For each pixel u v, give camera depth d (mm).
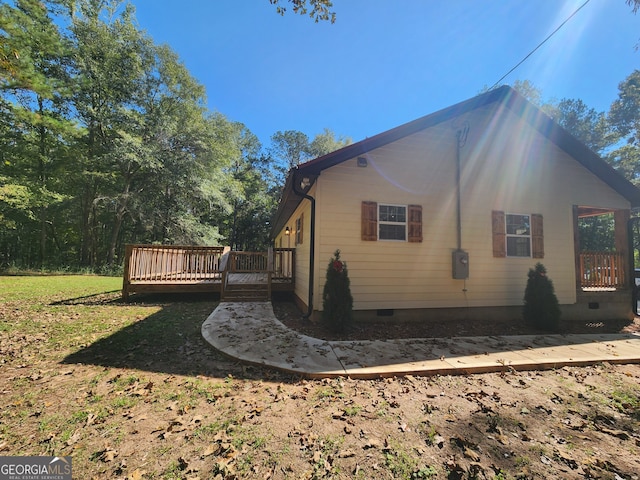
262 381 3211
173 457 1980
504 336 5211
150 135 17469
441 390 3100
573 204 7273
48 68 14391
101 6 16578
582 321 6840
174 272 10445
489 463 1983
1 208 14758
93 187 18062
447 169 6508
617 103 17516
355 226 5926
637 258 18656
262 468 1892
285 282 9000
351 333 5125
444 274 6309
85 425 2322
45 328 4973
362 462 1962
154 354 3934
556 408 2771
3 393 2818
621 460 2057
